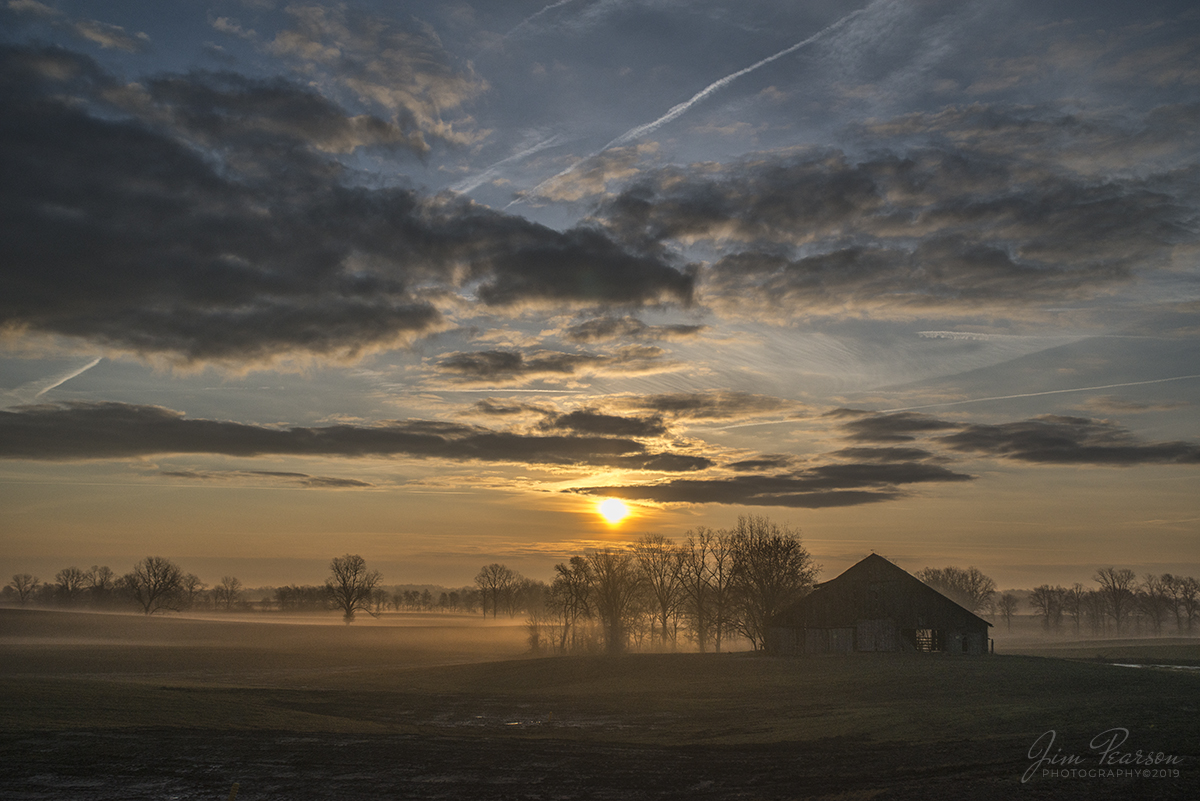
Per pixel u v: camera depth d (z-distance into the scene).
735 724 33.47
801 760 24.55
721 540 96.62
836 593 72.00
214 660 87.44
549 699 45.41
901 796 18.34
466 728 34.88
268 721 33.50
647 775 23.03
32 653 91.56
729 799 19.67
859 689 42.09
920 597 70.06
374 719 37.84
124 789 20.70
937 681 43.03
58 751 24.53
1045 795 17.73
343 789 21.25
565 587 102.62
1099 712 28.38
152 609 188.62
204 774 22.62
